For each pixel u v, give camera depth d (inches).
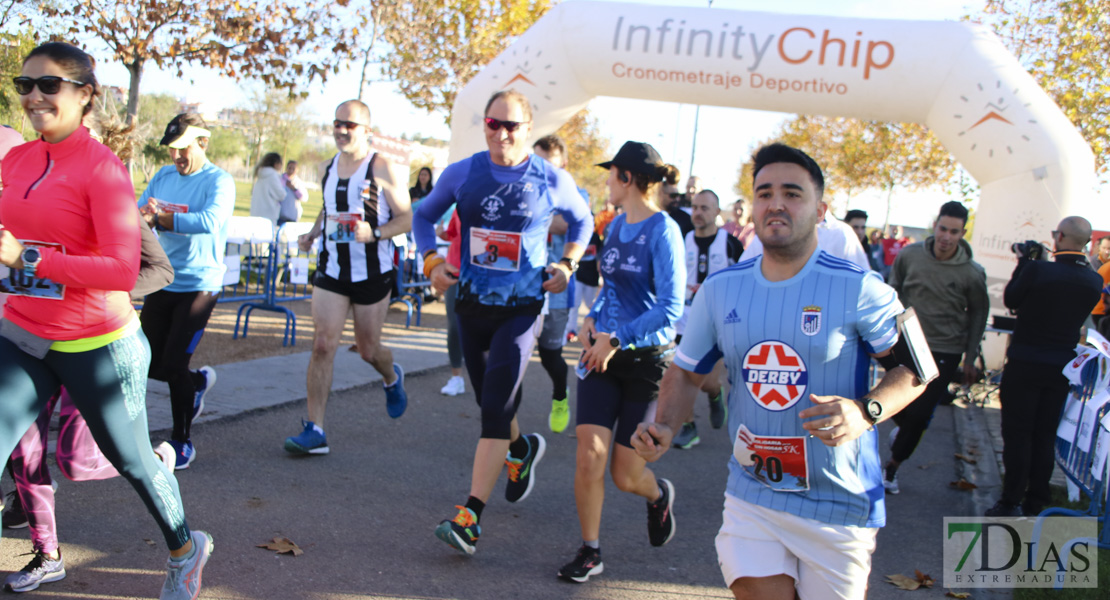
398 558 145.3
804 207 86.5
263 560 137.9
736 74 333.7
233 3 373.1
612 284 148.0
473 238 156.8
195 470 179.5
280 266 418.9
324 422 231.1
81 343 102.5
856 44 325.7
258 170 511.2
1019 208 335.3
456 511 172.2
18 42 373.7
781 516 90.1
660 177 143.8
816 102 337.4
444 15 554.6
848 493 88.8
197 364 283.7
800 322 87.7
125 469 108.0
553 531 166.6
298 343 347.6
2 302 135.6
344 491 176.9
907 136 887.1
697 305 96.7
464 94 370.6
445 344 387.9
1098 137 503.5
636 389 141.3
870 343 87.4
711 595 141.0
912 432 206.1
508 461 167.6
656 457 98.0
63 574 124.3
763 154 89.4
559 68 352.8
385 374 213.3
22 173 102.0
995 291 349.7
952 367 209.5
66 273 96.5
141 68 372.2
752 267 92.5
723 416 250.1
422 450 215.2
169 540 113.0
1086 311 187.8
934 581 154.1
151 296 180.4
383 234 194.9
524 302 156.3
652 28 338.6
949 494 212.8
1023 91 325.1
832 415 81.6
